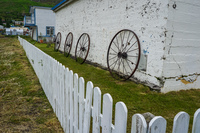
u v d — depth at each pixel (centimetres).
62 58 863
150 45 391
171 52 363
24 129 238
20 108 302
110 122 133
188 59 391
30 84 439
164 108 294
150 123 98
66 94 224
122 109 117
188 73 397
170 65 368
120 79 466
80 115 189
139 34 428
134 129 109
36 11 1962
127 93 361
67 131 226
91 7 690
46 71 346
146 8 398
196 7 377
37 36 2028
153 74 385
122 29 500
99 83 432
